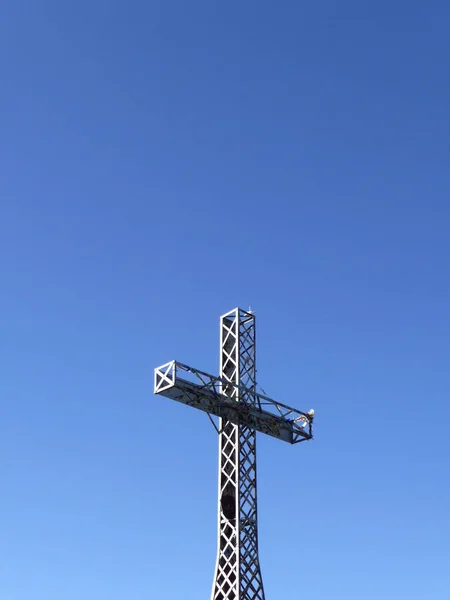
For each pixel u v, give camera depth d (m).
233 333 99.75
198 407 93.94
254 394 97.75
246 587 90.25
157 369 93.88
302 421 101.56
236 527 91.75
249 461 95.25
